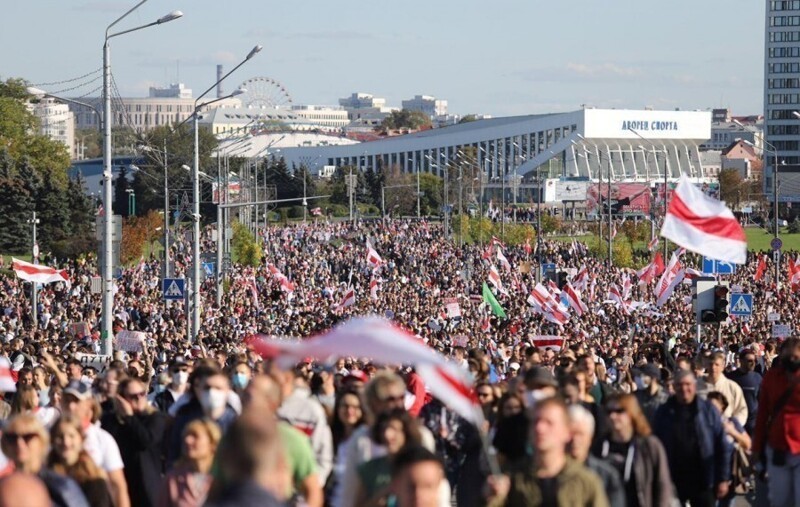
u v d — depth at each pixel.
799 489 18.31
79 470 14.51
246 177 198.75
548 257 141.88
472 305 80.75
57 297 90.50
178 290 64.62
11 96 190.12
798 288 92.62
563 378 18.17
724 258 28.20
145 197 196.62
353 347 11.63
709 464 17.94
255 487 8.72
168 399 23.03
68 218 154.25
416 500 10.95
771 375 18.89
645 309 81.12
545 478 12.37
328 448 16.44
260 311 76.31
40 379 23.81
